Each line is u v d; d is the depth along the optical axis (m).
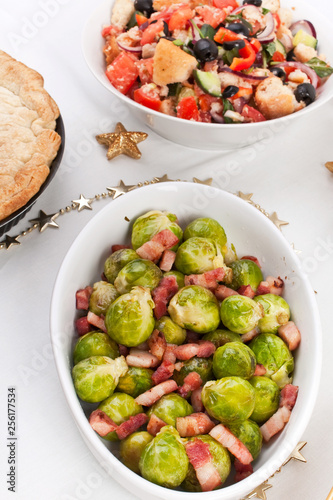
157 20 0.65
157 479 0.45
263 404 0.49
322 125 0.70
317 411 0.54
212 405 0.47
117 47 0.66
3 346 0.55
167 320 0.52
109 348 0.50
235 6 0.69
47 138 0.59
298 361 0.52
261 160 0.67
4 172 0.57
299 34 0.68
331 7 0.79
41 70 0.71
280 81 0.63
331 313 0.59
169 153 0.67
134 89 0.66
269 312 0.52
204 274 0.53
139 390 0.50
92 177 0.64
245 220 0.56
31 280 0.58
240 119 0.63
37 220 0.61
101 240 0.56
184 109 0.62
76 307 0.53
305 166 0.67
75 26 0.75
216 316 0.51
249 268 0.54
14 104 0.62
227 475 0.47
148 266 0.53
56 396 0.54
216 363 0.49
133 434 0.47
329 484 0.51
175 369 0.50
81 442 0.52
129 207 0.56
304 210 0.64
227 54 0.64
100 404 0.49
